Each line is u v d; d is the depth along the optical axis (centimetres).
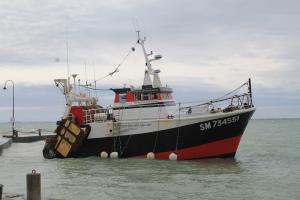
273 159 2806
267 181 1959
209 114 2516
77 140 2786
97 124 2792
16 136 5631
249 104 2534
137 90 2750
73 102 3055
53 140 2908
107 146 2777
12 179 2141
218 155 2570
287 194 1692
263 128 10138
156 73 2792
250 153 3266
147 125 2650
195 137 2552
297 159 2797
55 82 3109
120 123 2723
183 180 2002
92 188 1852
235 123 2506
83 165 2533
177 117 2606
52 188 1870
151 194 1716
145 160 2617
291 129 9019
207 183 1923
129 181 1997
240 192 1734
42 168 2511
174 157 2586
